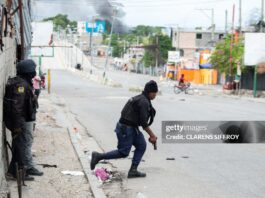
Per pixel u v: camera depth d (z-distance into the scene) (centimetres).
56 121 1784
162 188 811
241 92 4697
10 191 720
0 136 675
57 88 4894
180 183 846
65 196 735
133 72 12250
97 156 877
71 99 3241
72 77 8081
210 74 7288
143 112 853
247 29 6950
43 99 3166
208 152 1164
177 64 8350
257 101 3753
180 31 9869
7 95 751
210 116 2052
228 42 5069
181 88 4647
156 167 987
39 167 930
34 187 771
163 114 2130
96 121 1903
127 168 977
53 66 11731
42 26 3102
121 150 871
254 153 1148
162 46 10538
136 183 848
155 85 863
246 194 771
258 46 4256
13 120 749
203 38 9850
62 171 902
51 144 1213
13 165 794
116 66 14138
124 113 873
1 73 682
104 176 859
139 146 888
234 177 893
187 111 2331
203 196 759
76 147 1166
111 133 1543
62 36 16700
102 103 2906
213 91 5269
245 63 4278
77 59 13850
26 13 1487
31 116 779
